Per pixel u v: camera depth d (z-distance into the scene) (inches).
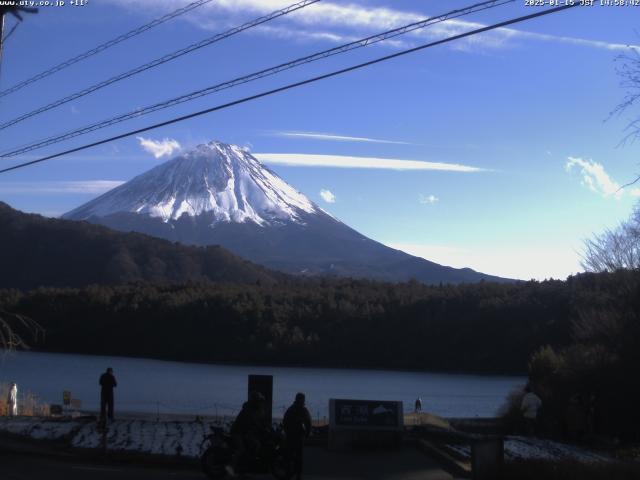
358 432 747.4
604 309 1307.8
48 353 4756.4
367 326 4685.0
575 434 962.1
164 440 757.3
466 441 790.5
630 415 1120.2
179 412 1840.6
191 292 5211.6
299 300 5059.1
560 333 3769.7
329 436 746.2
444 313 4503.0
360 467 653.9
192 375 3624.5
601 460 702.5
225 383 3189.0
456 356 4249.5
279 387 3193.9
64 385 2837.1
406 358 4441.4
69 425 851.4
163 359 4717.0
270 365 4576.8
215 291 5226.4
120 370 3794.3
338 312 4778.5
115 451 665.0
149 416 1403.8
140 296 5108.3
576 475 571.5
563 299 3865.7
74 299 5049.2
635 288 1219.2
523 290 4311.0
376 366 4527.6
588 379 1149.1
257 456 560.4
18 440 731.4
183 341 4746.6
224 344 4702.3
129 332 4864.7
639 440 1054.4
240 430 562.3
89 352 4815.5
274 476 563.5
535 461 595.5
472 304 4443.9
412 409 2341.3
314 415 1950.1
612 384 1136.2
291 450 559.5
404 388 3265.3
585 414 1007.6
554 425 1018.7
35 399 1840.6
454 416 2049.7
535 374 1299.2
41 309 4958.2
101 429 808.3
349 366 4547.2
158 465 628.1
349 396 2802.7
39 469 575.5
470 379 3718.0
